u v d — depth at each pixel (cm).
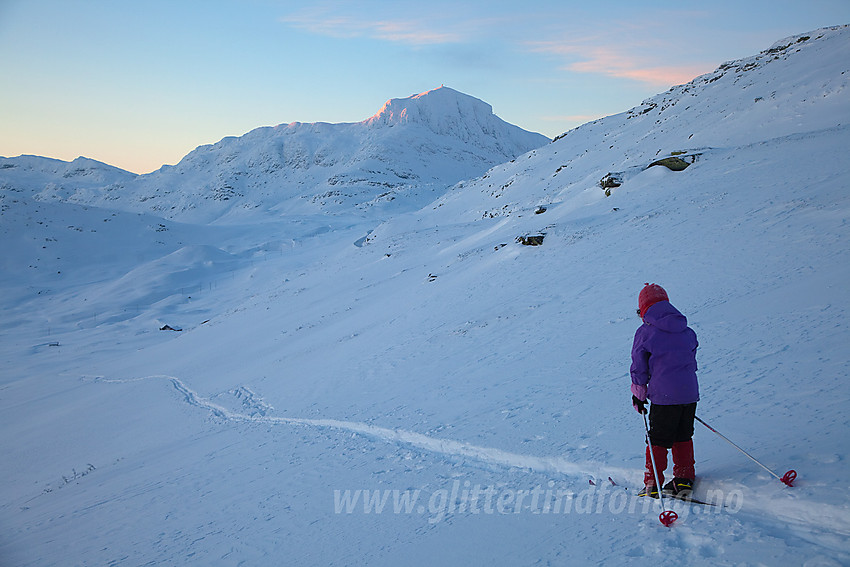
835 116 3388
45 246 18950
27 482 1812
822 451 422
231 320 5131
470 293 2256
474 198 9256
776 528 361
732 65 8362
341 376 1670
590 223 2578
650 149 5588
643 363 438
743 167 2364
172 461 1234
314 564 478
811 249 1157
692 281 1248
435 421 878
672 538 372
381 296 3356
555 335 1265
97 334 9019
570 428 665
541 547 403
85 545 731
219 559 545
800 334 726
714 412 568
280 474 829
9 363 6969
